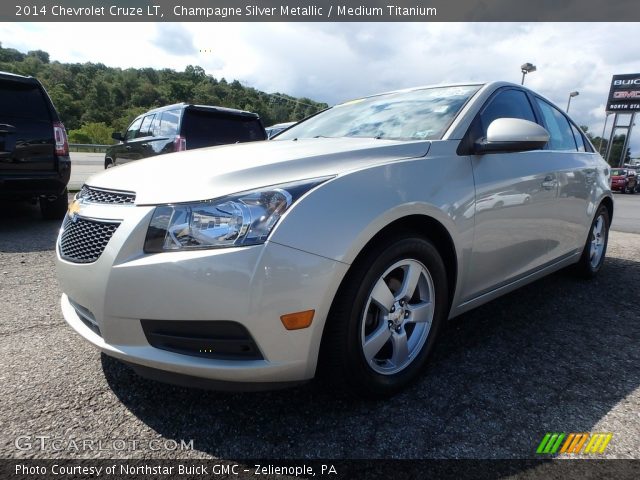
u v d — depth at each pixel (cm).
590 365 225
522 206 248
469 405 187
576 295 337
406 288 192
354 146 201
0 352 227
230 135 692
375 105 289
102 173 207
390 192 178
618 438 167
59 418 175
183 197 158
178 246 153
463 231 209
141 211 161
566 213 302
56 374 207
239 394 194
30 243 459
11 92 487
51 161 513
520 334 262
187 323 154
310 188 163
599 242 381
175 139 647
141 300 155
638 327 276
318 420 176
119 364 217
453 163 210
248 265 149
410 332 202
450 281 216
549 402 190
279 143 237
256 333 151
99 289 162
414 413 181
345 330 166
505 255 244
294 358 158
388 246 175
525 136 214
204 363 154
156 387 198
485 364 224
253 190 158
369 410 183
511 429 171
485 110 243
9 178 483
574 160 318
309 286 155
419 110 254
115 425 172
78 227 182
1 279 341
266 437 166
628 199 1748
